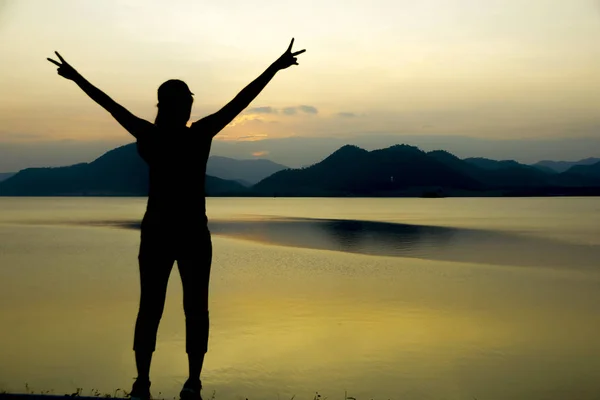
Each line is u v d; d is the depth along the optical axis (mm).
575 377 12875
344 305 20859
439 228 65500
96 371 12953
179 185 3650
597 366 13711
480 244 45719
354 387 12094
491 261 34688
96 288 24562
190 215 3660
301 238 52188
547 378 12734
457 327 17469
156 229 3617
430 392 11695
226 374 12984
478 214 106375
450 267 32031
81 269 30812
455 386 12164
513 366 13742
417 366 13594
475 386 12250
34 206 170875
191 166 3672
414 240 49875
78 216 99000
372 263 33812
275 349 15078
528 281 27141
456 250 41344
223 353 14656
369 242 47750
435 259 35875
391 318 18891
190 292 3723
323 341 15703
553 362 13992
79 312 19453
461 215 102688
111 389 11539
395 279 27656
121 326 17375
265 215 105000
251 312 19672
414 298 22500
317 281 26906
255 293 23453
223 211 128750
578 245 44875
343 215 104250
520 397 11594
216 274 29312
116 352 14562
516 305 21156
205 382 12414
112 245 44812
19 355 14180
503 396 11672
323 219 88250
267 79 3678
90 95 3633
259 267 32156
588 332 16922
